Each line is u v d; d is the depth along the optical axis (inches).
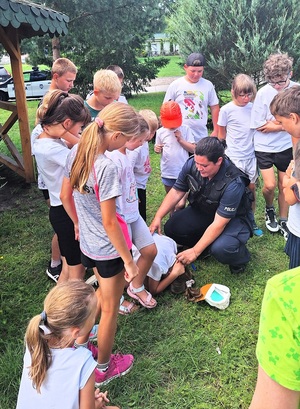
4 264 146.2
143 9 391.5
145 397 90.2
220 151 120.9
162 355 101.1
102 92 128.8
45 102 102.0
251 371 96.3
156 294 123.6
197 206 139.3
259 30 296.7
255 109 149.7
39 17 189.6
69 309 66.5
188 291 119.6
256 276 133.2
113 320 88.0
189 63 170.6
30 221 182.4
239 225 131.5
